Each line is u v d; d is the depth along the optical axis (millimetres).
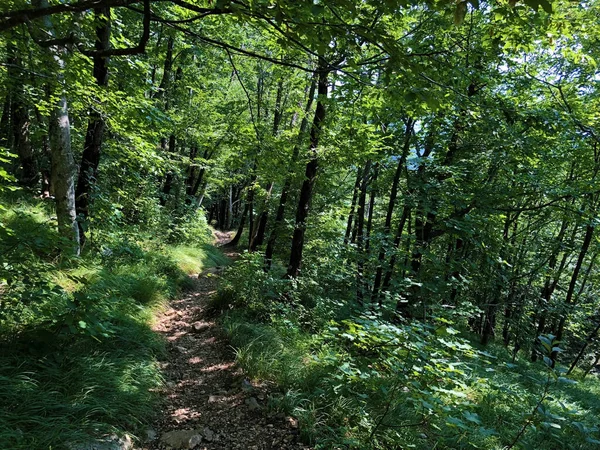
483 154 7141
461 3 1479
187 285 8523
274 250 12820
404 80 2145
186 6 1745
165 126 6270
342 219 10266
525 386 6871
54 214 7887
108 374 3527
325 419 3543
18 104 8109
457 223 6566
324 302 6980
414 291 6988
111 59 4156
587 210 7160
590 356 14945
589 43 7012
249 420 3596
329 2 1698
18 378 2969
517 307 9203
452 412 3486
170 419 3557
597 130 7453
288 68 7695
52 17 3602
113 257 6875
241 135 6512
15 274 3207
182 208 14531
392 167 9148
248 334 5270
